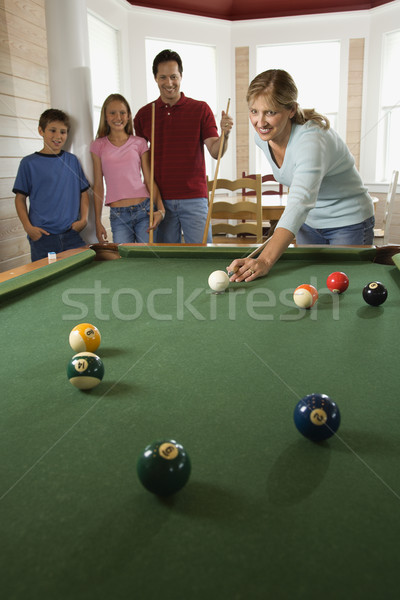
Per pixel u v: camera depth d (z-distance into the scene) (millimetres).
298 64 5711
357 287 1627
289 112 1736
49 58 3012
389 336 1192
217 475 667
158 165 2945
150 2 5090
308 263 1965
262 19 5551
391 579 495
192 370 1014
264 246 1850
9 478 668
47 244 2920
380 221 5777
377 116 5664
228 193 5699
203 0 5289
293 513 590
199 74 5621
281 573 502
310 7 5500
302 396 893
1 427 803
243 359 1065
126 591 483
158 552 532
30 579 500
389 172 5777
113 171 2881
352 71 5625
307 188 1734
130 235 2965
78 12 2959
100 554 531
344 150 1973
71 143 3100
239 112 5816
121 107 2805
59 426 804
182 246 2109
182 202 2949
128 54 5086
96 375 917
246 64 5691
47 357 1098
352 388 923
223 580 494
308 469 677
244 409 848
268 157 2037
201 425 798
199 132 2883
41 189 2891
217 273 1600
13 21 3219
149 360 1070
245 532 560
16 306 1473
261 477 661
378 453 714
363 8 5465
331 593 479
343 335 1205
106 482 656
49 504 613
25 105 3420
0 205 3174
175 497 623
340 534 555
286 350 1114
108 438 765
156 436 768
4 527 574
